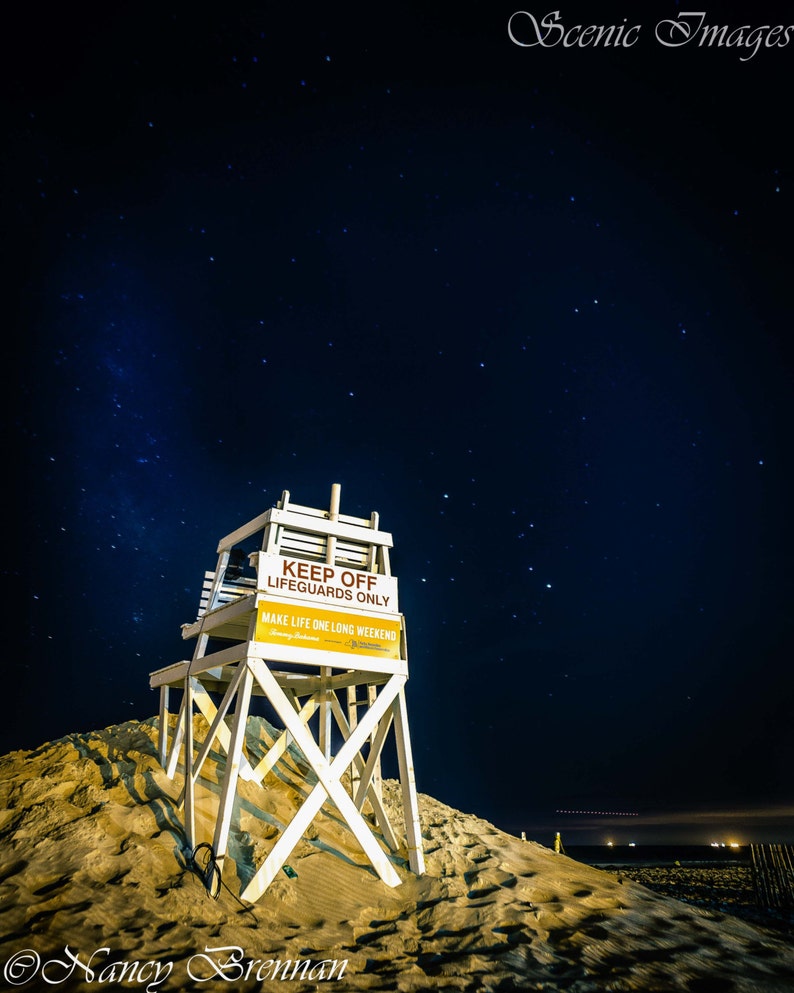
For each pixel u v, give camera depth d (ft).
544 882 20.77
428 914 17.85
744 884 59.26
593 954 15.74
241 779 23.97
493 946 15.88
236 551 24.88
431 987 13.55
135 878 16.08
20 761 24.20
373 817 25.40
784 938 18.60
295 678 26.07
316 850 20.29
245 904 16.44
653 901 20.71
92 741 26.45
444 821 27.35
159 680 25.93
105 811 19.04
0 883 15.01
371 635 21.93
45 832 17.66
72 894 14.79
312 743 19.44
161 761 23.98
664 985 14.17
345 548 23.17
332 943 15.55
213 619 22.82
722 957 16.12
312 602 21.01
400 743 21.70
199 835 19.27
